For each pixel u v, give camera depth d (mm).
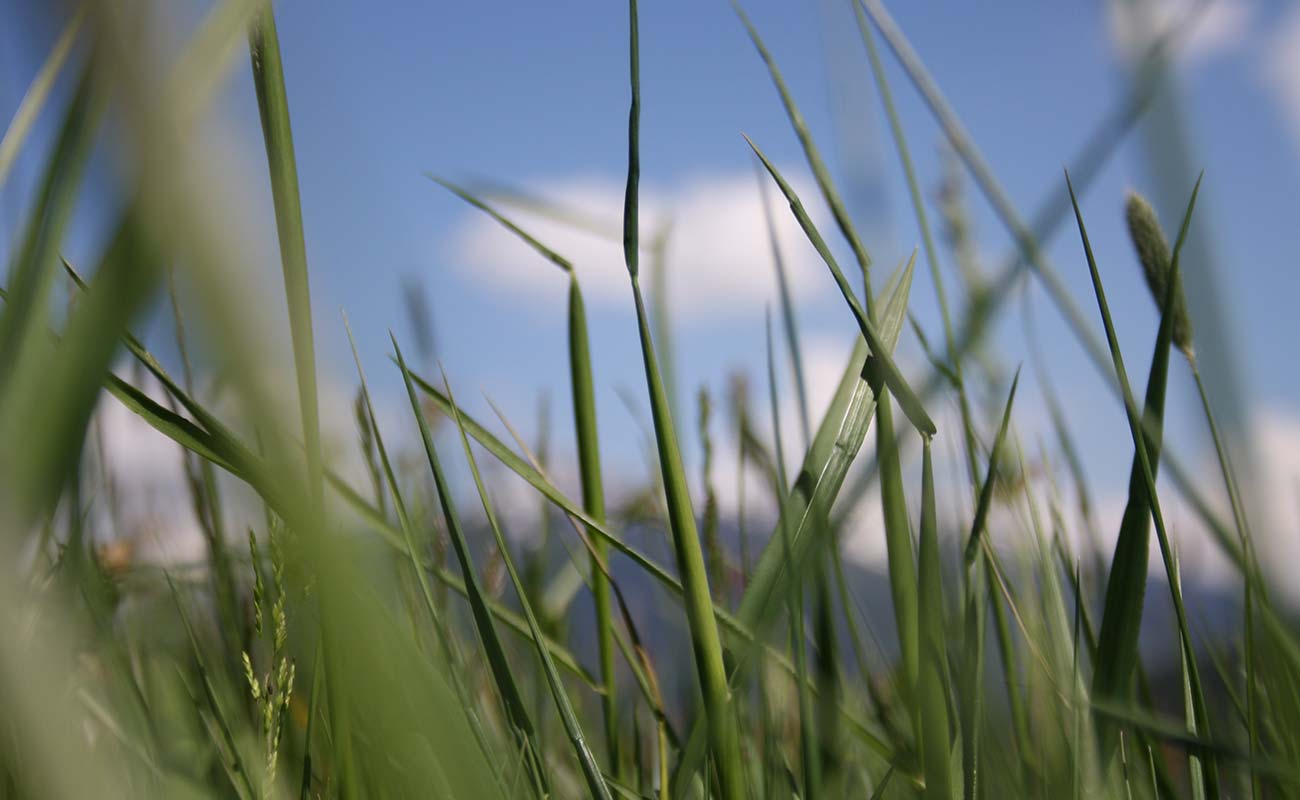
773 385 408
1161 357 372
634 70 385
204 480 514
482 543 559
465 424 453
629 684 584
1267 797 428
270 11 291
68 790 161
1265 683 450
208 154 115
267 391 131
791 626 395
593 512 503
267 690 402
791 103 401
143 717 469
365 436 418
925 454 367
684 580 390
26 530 162
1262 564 299
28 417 161
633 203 389
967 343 422
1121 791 425
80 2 112
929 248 449
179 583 527
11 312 182
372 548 231
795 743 501
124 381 327
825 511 396
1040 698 476
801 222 379
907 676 389
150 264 139
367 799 356
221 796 469
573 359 500
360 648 228
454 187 477
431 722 288
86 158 122
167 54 115
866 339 384
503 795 398
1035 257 404
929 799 366
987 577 472
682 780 413
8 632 160
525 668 583
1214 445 370
